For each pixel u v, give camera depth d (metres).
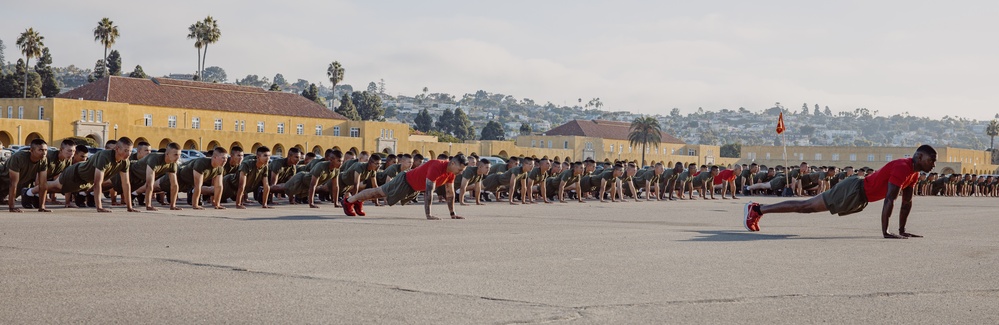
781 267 8.87
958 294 7.26
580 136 132.38
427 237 11.84
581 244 11.09
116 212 16.14
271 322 5.56
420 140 118.19
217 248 9.76
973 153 149.75
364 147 104.31
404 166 22.77
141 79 99.00
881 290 7.36
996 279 8.30
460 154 16.23
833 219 18.98
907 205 13.29
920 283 7.85
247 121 103.31
